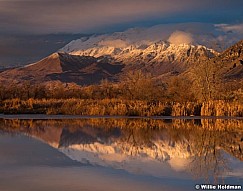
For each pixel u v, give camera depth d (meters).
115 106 77.19
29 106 81.69
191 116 75.25
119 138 41.97
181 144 37.81
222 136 44.31
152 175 24.25
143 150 34.09
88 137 42.56
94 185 21.47
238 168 26.78
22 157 29.66
